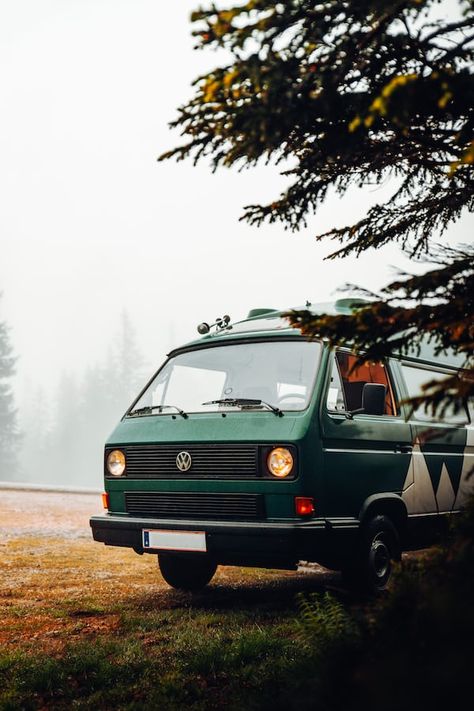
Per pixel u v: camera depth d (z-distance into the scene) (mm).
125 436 6207
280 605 5988
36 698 3941
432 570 2402
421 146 3605
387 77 3074
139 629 5219
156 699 3707
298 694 2756
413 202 3906
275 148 3113
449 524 2781
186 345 6875
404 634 2158
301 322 3086
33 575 7285
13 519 11711
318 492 5254
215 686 3955
